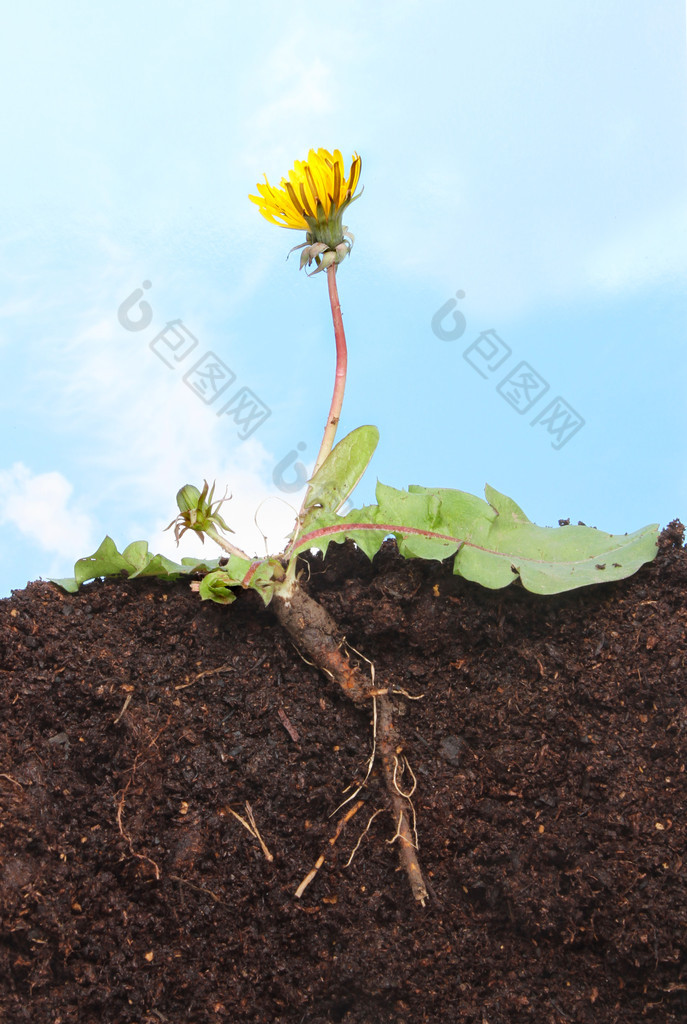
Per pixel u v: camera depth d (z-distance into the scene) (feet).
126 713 1.75
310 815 1.73
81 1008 1.65
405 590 1.81
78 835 1.71
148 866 1.70
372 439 1.82
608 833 1.70
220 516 1.75
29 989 1.66
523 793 1.74
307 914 1.69
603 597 1.82
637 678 1.76
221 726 1.76
